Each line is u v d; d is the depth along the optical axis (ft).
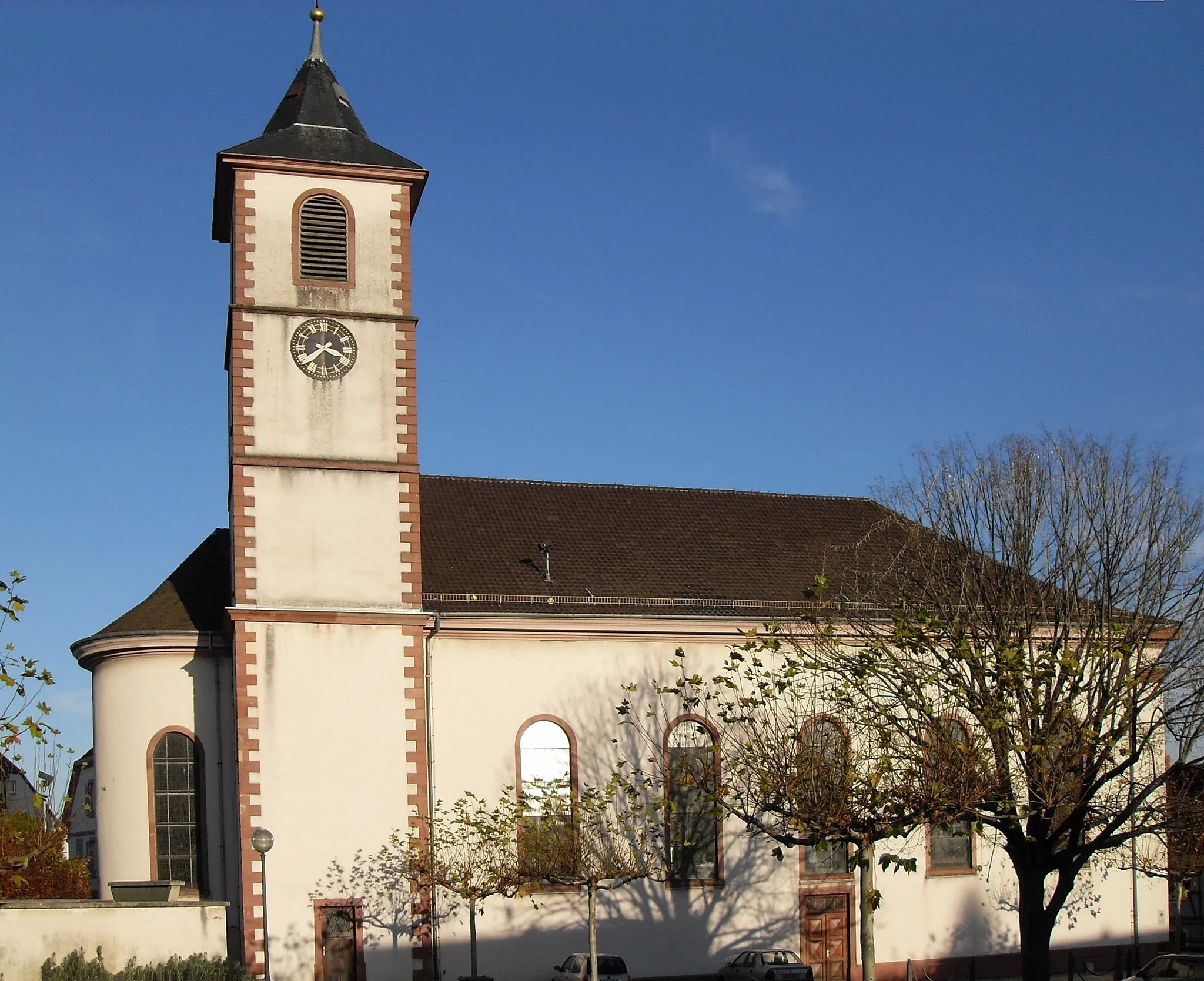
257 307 136.67
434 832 132.67
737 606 153.17
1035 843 111.55
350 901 129.39
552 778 141.59
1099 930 155.74
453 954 134.62
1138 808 114.11
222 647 141.79
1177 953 130.41
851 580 159.84
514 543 157.07
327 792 130.82
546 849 127.13
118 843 139.54
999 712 108.06
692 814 144.97
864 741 126.11
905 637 112.68
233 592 135.54
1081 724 112.37
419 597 136.56
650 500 170.91
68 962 106.73
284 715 131.03
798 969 135.13
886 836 103.40
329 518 135.33
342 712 132.36
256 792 129.18
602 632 145.18
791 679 128.77
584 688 143.95
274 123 145.69
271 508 134.10
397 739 133.18
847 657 116.67
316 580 134.00
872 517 177.68
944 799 103.60
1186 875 141.38
